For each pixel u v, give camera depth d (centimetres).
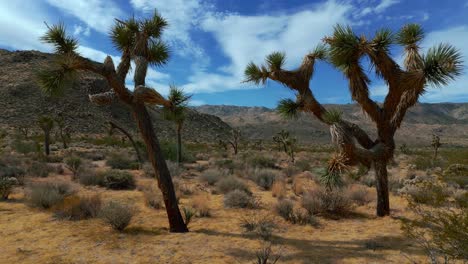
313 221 855
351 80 814
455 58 699
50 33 689
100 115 8281
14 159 2111
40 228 779
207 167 2372
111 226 784
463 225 424
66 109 7812
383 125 844
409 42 835
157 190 1274
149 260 589
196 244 678
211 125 11725
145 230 775
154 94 710
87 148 4197
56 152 3262
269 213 968
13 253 612
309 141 19975
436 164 2405
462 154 1242
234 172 2005
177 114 768
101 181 1430
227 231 780
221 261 587
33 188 1081
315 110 862
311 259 600
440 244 450
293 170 2020
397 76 770
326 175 840
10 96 7519
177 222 768
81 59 690
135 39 766
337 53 755
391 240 708
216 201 1162
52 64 688
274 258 605
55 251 627
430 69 718
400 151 5338
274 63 848
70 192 1172
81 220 855
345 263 580
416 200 655
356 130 859
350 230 801
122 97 720
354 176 1616
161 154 750
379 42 734
